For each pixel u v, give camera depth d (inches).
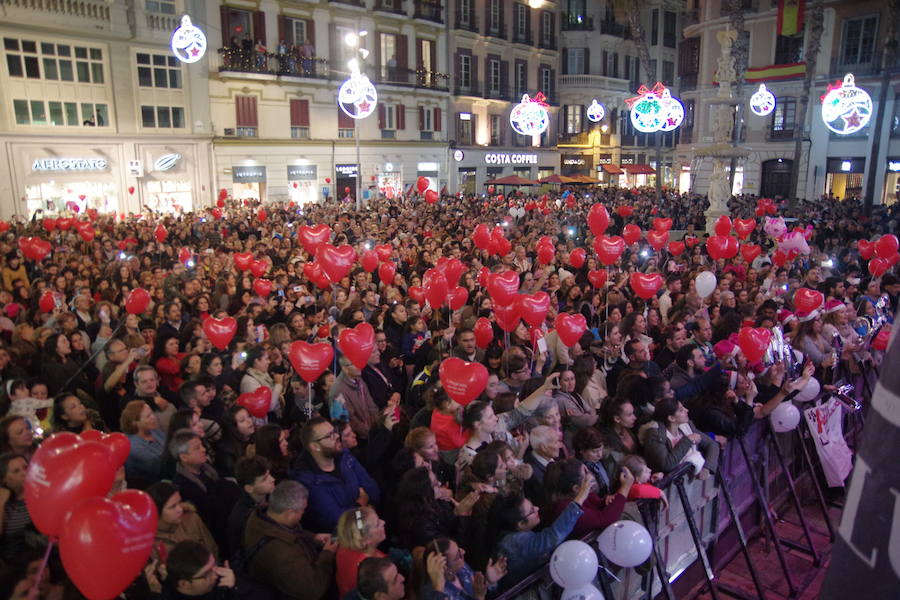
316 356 211.6
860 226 735.7
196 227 716.0
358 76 1054.4
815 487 251.9
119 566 96.8
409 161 1466.5
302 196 1294.3
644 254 547.5
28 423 168.9
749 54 1382.9
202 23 1112.8
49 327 283.1
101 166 1013.8
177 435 162.4
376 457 191.3
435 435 184.1
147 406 185.3
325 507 159.6
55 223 627.5
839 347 303.7
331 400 215.3
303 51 1246.9
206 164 1144.2
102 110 1011.3
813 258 526.9
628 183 1921.8
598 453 172.2
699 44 1499.8
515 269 462.0
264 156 1221.1
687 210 1087.6
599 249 364.5
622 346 279.1
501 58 1648.6
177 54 831.7
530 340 286.7
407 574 147.8
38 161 942.4
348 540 135.6
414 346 288.2
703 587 212.4
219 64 1145.4
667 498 192.7
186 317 336.2
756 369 258.5
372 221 742.5
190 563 119.6
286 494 140.7
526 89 1723.7
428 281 299.6
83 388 249.8
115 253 553.3
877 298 377.4
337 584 140.9
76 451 108.2
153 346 272.8
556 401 208.1
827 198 1159.0
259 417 213.3
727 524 226.4
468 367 185.0
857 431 307.3
